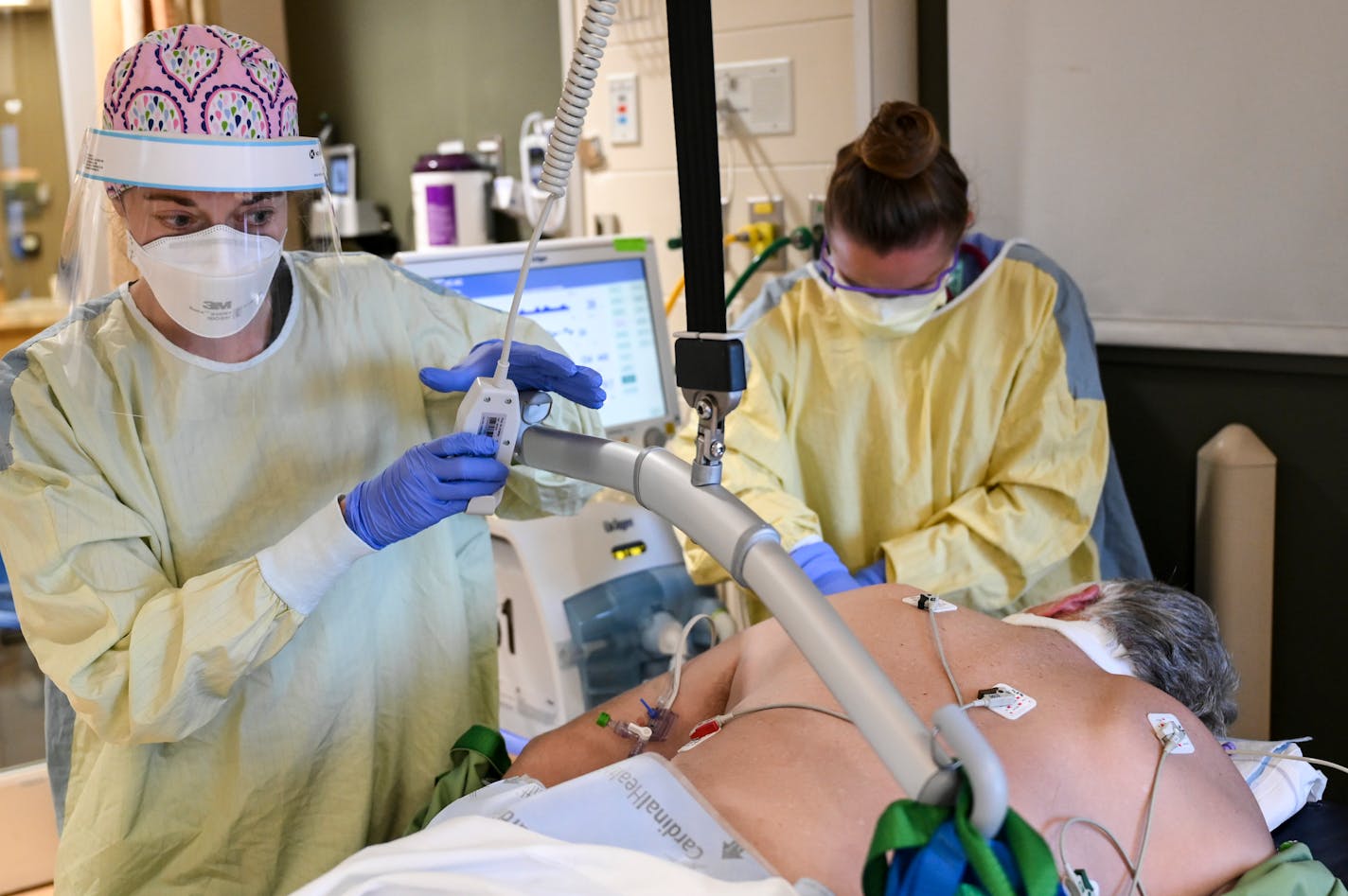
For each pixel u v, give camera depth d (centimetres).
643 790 115
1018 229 240
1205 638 157
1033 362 202
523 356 140
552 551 206
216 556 137
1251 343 219
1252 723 227
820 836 112
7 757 277
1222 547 223
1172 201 222
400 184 396
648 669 209
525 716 214
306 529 125
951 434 203
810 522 195
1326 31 202
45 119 350
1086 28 224
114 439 131
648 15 295
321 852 142
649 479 120
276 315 140
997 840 85
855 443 207
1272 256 214
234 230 124
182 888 140
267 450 139
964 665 137
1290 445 223
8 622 148
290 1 419
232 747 139
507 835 107
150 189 120
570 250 240
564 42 312
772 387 206
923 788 87
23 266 356
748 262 287
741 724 129
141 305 134
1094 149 228
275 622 125
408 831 141
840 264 198
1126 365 240
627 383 247
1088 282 235
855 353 203
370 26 390
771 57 274
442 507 125
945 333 203
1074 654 144
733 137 284
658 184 304
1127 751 129
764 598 105
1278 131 209
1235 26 210
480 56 357
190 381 134
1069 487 198
